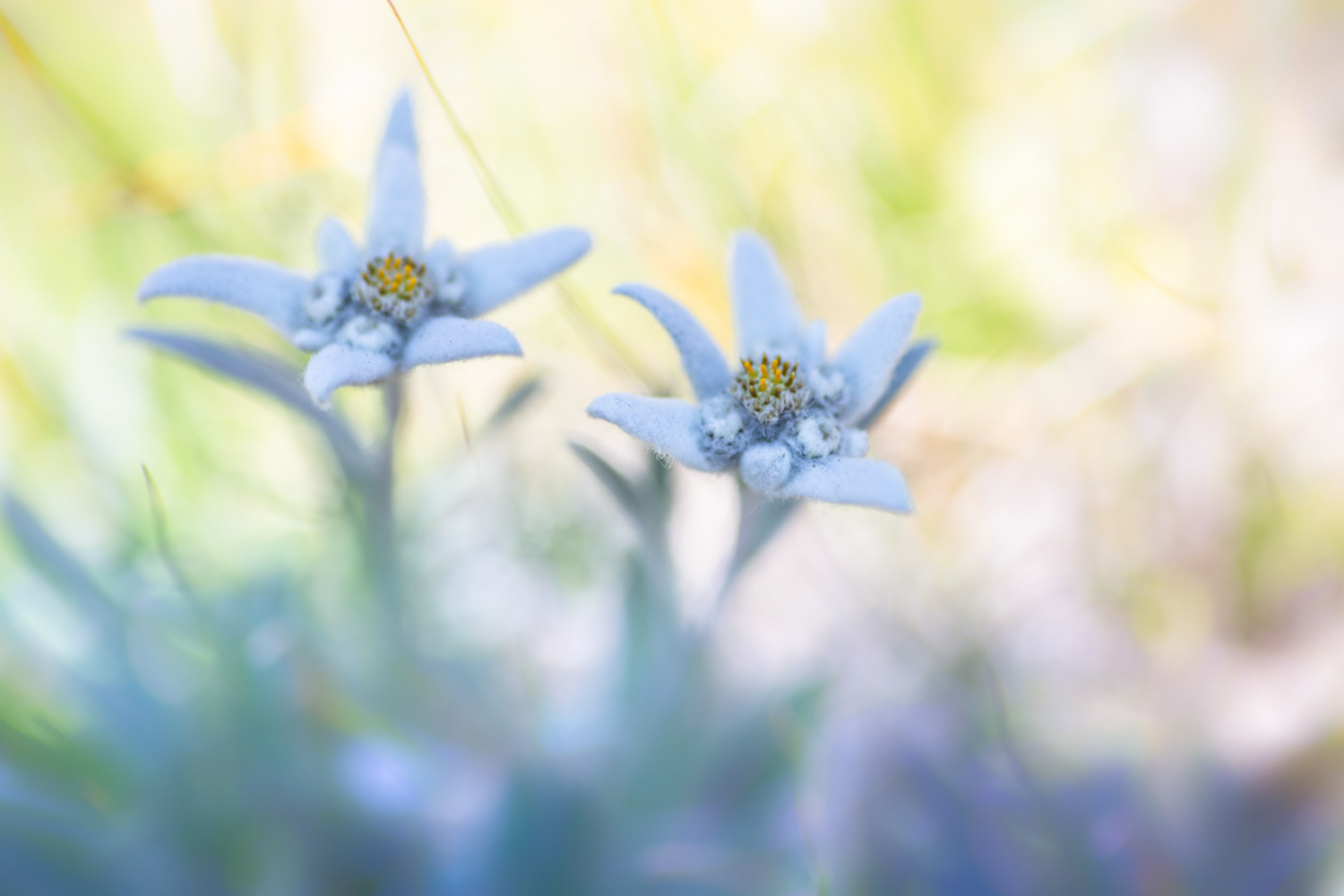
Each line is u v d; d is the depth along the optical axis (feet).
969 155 1.36
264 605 1.14
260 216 1.21
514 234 1.13
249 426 1.21
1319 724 1.11
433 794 1.10
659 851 1.10
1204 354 1.25
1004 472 1.25
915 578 1.21
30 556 1.13
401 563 1.09
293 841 1.07
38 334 1.22
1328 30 1.32
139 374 1.21
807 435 1.01
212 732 1.09
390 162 1.05
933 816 1.11
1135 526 1.22
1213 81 1.33
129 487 1.19
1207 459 1.23
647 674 1.11
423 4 1.28
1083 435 1.25
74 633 1.15
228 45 1.23
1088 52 1.39
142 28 1.29
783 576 1.22
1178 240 1.28
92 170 1.25
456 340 1.01
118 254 1.22
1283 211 1.27
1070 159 1.33
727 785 1.13
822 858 1.08
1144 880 1.09
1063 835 1.08
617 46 1.25
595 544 1.21
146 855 1.08
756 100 1.30
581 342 1.23
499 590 1.19
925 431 1.26
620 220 1.25
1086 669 1.17
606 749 1.12
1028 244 1.31
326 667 1.10
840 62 1.35
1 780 1.08
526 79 1.27
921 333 1.27
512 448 1.20
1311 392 1.22
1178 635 1.18
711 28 1.29
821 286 1.28
